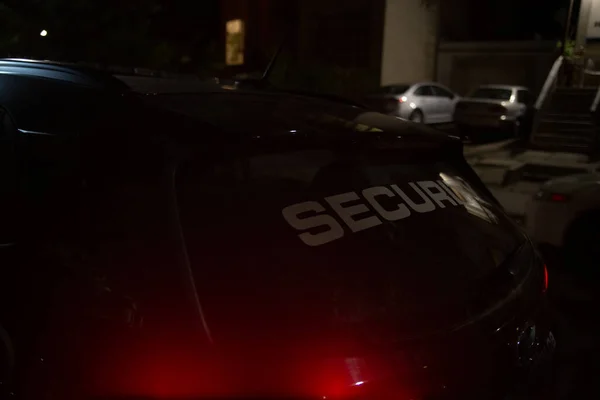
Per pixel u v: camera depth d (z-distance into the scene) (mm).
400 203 1952
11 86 2322
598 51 14055
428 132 2279
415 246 1804
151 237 1576
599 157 10484
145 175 1652
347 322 1488
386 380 1395
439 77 18656
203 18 16797
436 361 1482
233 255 1565
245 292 1497
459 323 1610
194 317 1420
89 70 2236
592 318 4043
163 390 1413
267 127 1794
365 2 16688
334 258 1645
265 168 1773
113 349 1529
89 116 1915
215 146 1645
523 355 1734
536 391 1796
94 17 9453
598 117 11328
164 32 15711
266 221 1667
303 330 1441
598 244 4586
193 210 1604
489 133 14539
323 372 1360
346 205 1816
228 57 14805
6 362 1933
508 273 1916
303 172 1839
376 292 1596
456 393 1503
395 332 1502
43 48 8805
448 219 2018
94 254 1693
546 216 4840
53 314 1716
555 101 12398
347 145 1949
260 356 1369
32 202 1967
